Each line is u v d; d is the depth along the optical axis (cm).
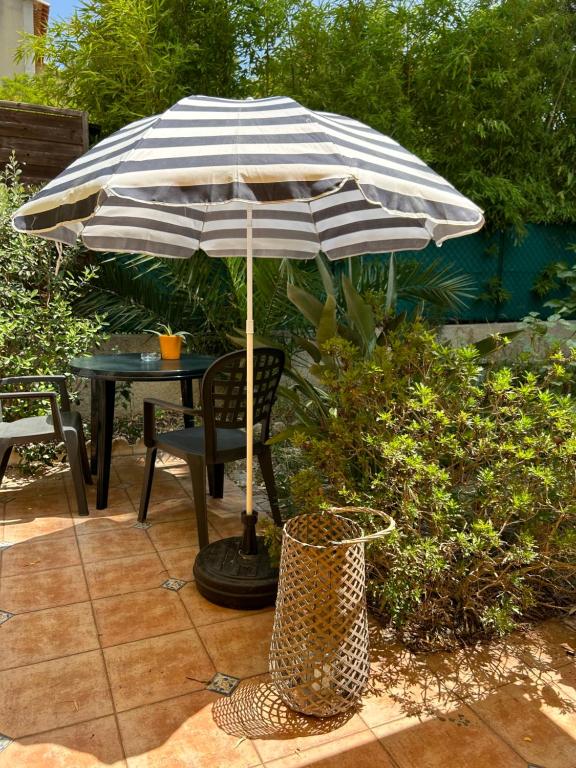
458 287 462
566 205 561
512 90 498
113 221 287
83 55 432
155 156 146
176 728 158
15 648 191
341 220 294
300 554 161
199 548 260
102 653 189
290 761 148
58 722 159
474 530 192
